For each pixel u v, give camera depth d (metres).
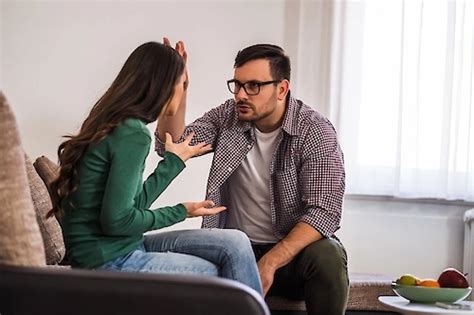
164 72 2.02
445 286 2.43
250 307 1.41
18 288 1.47
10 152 1.61
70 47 3.92
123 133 1.89
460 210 3.96
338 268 2.55
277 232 2.79
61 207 1.97
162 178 2.04
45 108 3.89
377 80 3.89
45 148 3.89
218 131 2.88
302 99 3.88
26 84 3.89
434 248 3.95
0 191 1.58
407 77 3.86
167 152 2.09
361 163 3.91
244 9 3.95
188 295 1.42
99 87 3.92
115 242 1.94
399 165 3.84
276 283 2.69
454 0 3.84
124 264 1.94
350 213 3.93
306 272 2.57
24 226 1.61
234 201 2.86
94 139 1.89
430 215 3.96
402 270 3.94
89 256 1.91
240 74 2.70
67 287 1.45
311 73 3.88
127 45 3.94
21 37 3.90
